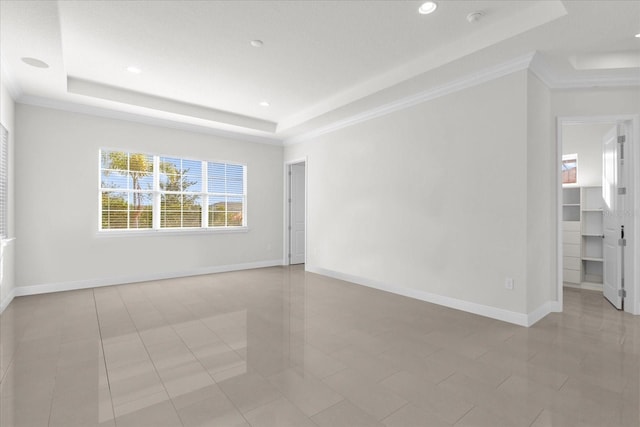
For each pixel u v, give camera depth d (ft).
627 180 12.30
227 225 21.08
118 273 17.03
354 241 17.49
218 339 9.83
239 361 8.38
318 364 8.20
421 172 14.05
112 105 15.58
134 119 17.28
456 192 12.75
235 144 21.21
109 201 16.99
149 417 6.08
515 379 7.44
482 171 11.93
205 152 19.94
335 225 18.76
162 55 11.75
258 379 7.47
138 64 12.48
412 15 9.29
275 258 23.15
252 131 20.34
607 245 13.97
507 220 11.26
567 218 17.29
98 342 9.57
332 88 14.88
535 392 6.90
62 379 7.45
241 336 10.06
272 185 22.98
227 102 16.84
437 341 9.63
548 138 12.29
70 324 11.06
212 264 20.26
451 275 12.96
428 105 13.75
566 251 16.60
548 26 8.91
